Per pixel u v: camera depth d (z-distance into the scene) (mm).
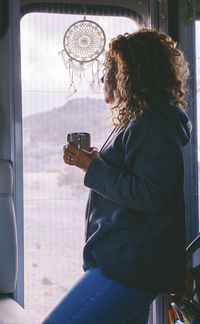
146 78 1186
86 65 2223
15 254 2094
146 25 2232
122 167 1205
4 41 2182
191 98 2125
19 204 2186
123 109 1225
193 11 2113
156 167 1090
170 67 1234
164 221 1181
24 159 2209
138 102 1167
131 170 1167
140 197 1089
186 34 2137
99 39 2203
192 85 2127
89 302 1196
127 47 1210
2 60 2219
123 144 1195
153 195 1081
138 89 1179
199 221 2182
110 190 1143
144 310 1391
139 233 1170
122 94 1223
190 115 2125
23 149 2209
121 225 1183
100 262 1191
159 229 1175
